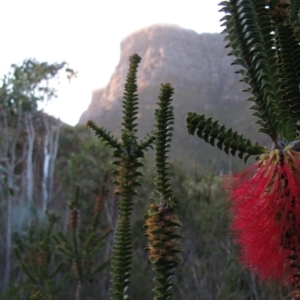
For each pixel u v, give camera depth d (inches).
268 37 43.5
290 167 43.6
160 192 52.9
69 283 324.8
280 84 44.3
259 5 43.3
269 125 45.2
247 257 49.1
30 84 586.6
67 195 553.6
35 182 701.9
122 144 67.1
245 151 46.6
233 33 43.8
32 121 669.9
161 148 53.3
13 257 490.6
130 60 71.7
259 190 45.8
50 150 681.6
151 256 51.9
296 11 53.2
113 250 67.4
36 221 523.2
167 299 51.8
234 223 49.9
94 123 66.7
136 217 450.3
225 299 275.3
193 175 432.5
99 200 162.1
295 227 43.3
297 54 46.0
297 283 44.7
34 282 172.9
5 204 539.2
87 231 165.2
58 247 161.0
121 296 63.3
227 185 52.0
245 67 44.4
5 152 602.2
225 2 43.4
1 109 584.4
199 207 374.9
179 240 53.2
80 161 549.0
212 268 329.4
